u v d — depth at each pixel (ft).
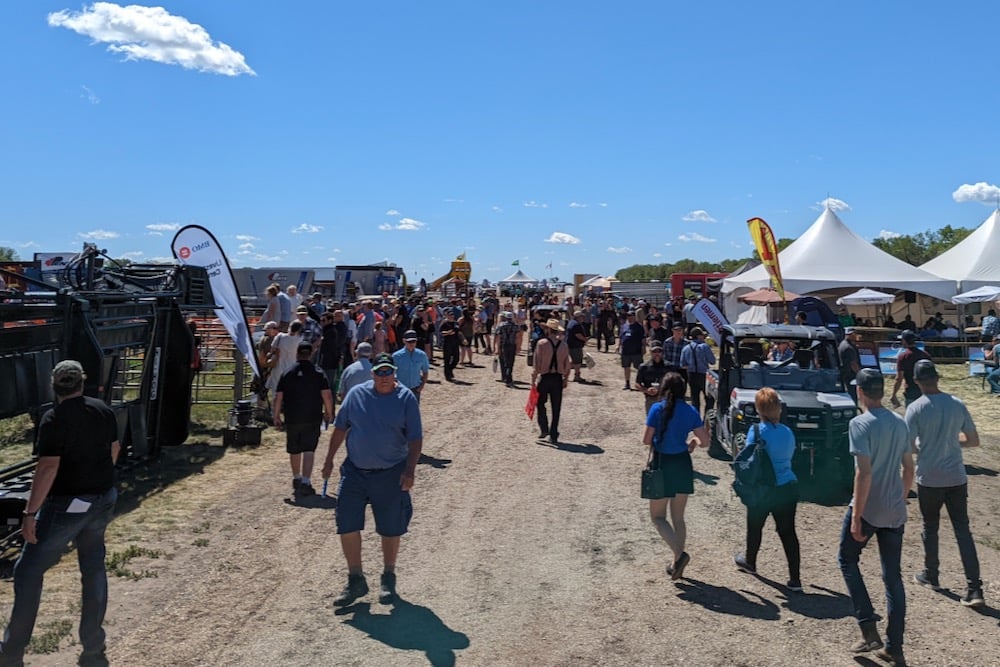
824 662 17.33
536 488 32.58
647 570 23.04
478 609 20.01
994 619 19.77
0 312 24.53
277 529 26.27
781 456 21.53
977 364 72.13
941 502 21.20
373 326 59.41
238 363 47.21
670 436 22.00
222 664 16.74
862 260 100.42
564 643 18.11
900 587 17.35
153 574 21.85
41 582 15.71
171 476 33.24
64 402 15.74
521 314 112.27
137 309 33.96
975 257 100.63
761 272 102.73
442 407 55.21
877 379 17.70
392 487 20.43
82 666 16.40
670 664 17.15
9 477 25.99
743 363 38.37
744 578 22.43
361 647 17.69
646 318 77.10
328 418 30.68
